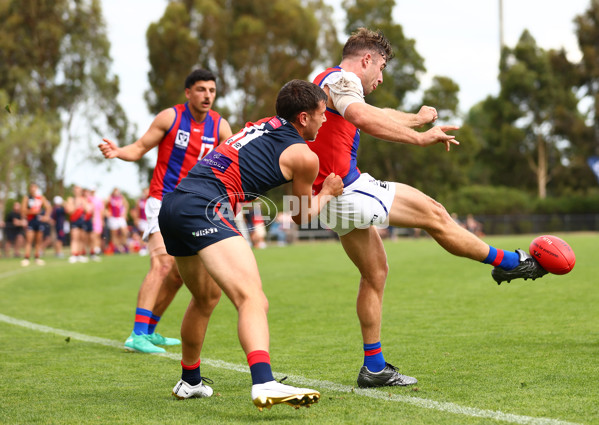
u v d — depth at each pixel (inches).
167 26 6072.8
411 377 612.4
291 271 2014.0
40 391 612.7
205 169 529.0
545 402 519.5
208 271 506.6
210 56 6225.4
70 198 2691.9
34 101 5866.1
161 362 767.7
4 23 5920.3
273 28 6240.2
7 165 5137.8
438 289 1432.1
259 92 6156.5
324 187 557.6
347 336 903.1
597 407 501.4
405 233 5610.2
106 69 6102.4
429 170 6333.7
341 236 620.1
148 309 859.4
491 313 1063.0
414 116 596.7
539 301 1186.0
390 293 1381.6
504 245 3472.0
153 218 900.6
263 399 458.9
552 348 752.3
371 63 636.1
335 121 599.2
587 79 7470.5
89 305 1353.3
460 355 732.0
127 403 561.9
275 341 868.0
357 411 513.3
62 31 5979.3
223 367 715.4
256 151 526.9
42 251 3794.3
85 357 800.3
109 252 3388.3
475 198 6678.2
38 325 1083.9
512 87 7751.0
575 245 3117.6
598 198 6737.2
